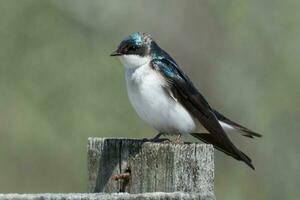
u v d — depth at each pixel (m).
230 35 14.56
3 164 14.27
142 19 15.25
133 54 7.48
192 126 7.64
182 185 5.86
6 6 14.39
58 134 14.20
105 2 14.85
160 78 7.45
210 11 14.89
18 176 14.30
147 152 5.96
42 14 14.49
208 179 5.88
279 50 13.90
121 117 14.12
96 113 14.17
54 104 14.28
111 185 6.07
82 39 14.66
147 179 5.95
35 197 5.19
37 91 14.34
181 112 7.51
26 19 14.45
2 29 14.38
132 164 6.02
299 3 13.94
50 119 14.25
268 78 13.96
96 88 14.35
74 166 14.15
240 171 13.93
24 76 14.38
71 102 14.26
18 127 14.28
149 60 7.51
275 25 13.98
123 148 6.05
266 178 13.77
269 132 13.80
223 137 7.45
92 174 6.17
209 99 14.64
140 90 7.45
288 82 13.80
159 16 15.37
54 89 14.35
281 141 13.70
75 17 14.72
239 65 14.26
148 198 5.31
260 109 13.91
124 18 15.09
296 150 13.66
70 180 14.20
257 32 14.06
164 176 5.89
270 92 13.90
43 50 14.48
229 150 7.43
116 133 14.03
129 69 7.55
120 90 14.30
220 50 14.80
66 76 14.39
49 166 14.23
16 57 14.41
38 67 14.41
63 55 14.49
